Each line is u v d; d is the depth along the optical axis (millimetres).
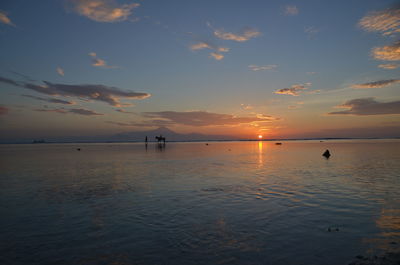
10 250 7570
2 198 13734
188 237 8305
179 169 25406
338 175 20312
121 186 16797
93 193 14805
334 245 7570
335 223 9414
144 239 8211
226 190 15227
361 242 7746
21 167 28250
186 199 13180
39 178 20406
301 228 8961
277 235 8375
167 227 9234
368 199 12727
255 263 6582
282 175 20812
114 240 8172
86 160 36812
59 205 12297
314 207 11477
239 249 7391
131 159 38156
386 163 28281
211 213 10789
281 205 11852
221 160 35625
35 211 11391
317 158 36875
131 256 7074
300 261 6648
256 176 20469
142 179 19500
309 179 18672
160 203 12461
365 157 36562
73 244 7922
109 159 38344
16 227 9438
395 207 11328
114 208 11711
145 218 10258
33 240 8266
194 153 53812
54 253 7340
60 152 61031
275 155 44969
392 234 8312
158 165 29297
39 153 57469
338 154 43375
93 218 10359
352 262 6559
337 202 12250
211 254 7105
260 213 10703
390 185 16062
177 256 7016
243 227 9133
